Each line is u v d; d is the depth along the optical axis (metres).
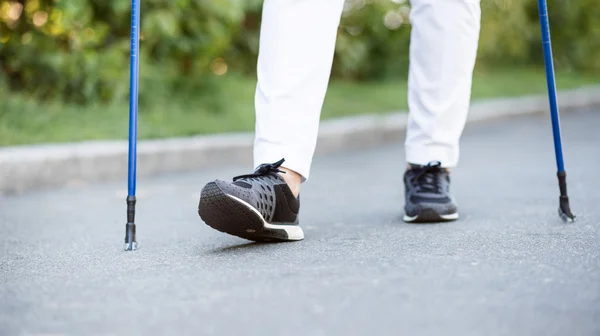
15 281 2.07
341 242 2.52
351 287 1.87
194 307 1.74
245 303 1.76
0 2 6.05
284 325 1.58
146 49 6.92
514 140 6.91
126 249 2.52
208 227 3.02
